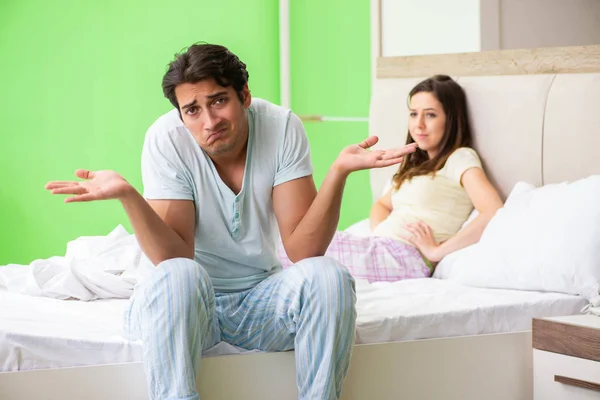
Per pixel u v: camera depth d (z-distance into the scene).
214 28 4.65
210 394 1.98
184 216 2.03
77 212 4.48
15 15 4.37
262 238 2.09
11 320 2.04
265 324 1.99
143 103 4.55
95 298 2.47
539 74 3.13
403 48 3.96
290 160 2.08
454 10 3.67
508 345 2.27
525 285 2.54
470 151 3.13
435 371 2.18
